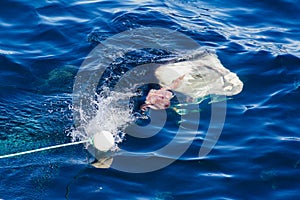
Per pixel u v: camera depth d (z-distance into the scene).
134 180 10.41
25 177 10.40
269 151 11.13
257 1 16.59
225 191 10.23
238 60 13.97
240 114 12.11
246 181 10.46
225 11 16.16
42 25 15.00
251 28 15.48
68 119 11.73
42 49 14.18
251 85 13.05
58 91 12.60
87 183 10.33
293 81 13.26
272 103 12.49
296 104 12.48
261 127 11.77
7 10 15.45
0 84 12.80
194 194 10.16
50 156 10.84
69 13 15.55
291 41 14.94
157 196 10.10
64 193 10.12
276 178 10.53
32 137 11.25
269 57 14.08
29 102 12.24
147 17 15.52
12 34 14.65
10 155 10.54
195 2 16.53
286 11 16.22
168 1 16.45
